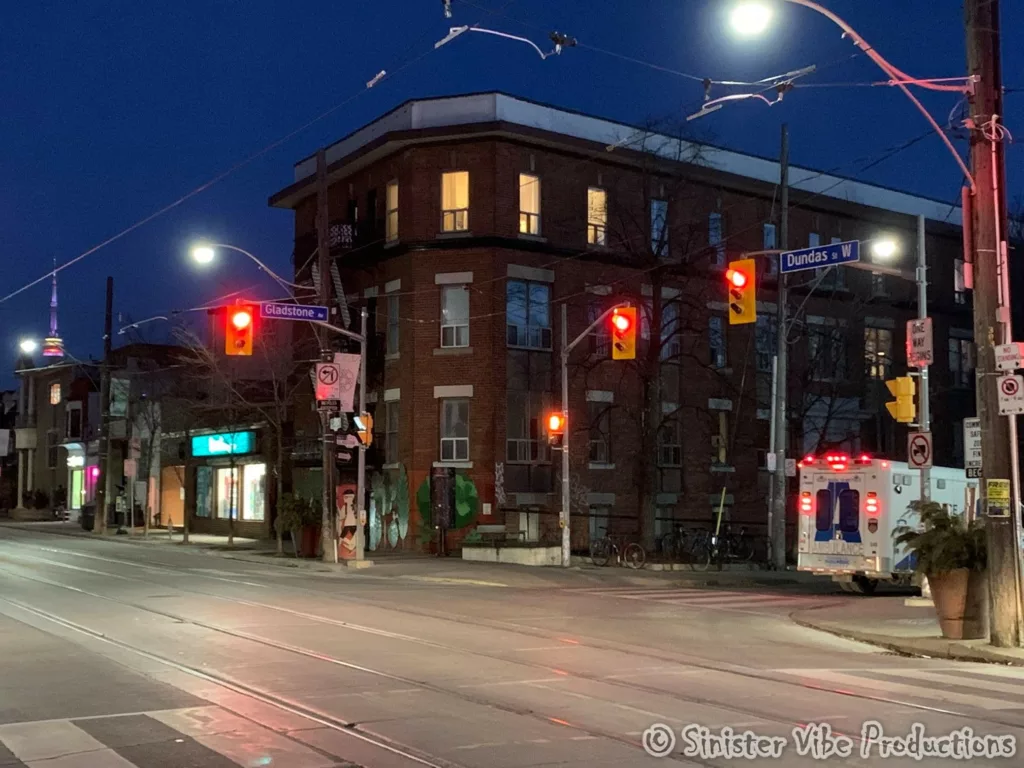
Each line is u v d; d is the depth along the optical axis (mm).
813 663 13000
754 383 40969
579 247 36625
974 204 14656
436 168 35844
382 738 8492
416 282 35750
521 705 9828
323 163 29406
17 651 13117
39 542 40656
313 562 29656
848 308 43781
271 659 12547
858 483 23516
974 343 14711
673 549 33438
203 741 8391
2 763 7695
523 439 35500
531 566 29984
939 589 15008
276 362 37562
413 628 15734
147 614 17078
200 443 47969
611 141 37406
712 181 39062
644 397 33469
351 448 33500
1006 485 14086
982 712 9711
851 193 44969
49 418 68938
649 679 11352
